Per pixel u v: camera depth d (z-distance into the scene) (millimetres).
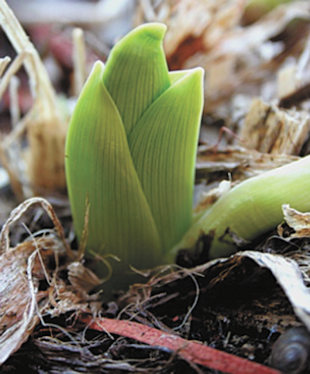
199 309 156
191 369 139
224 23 221
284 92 206
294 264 143
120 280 170
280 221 155
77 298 160
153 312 158
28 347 147
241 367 133
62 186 209
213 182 182
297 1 275
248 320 148
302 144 176
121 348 146
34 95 195
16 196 209
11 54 317
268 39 242
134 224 162
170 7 212
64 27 286
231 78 236
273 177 155
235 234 160
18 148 222
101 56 232
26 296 153
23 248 161
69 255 169
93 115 150
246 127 189
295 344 132
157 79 150
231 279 154
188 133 155
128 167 155
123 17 335
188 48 219
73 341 149
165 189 161
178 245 168
